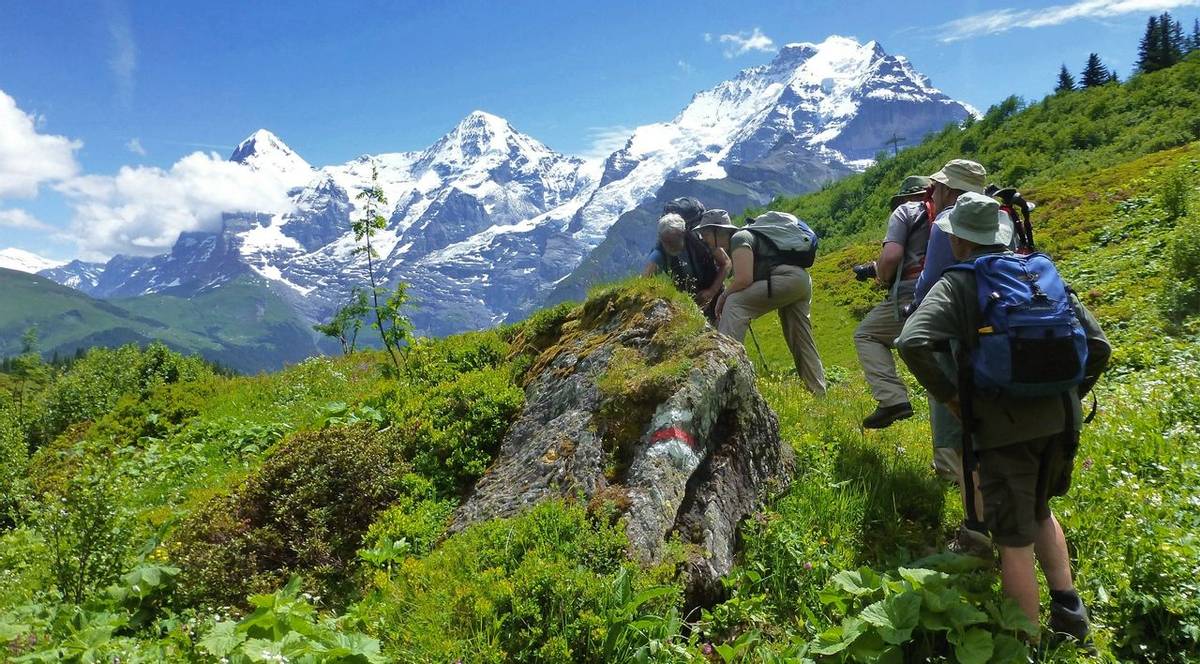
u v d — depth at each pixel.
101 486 7.51
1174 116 115.56
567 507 5.97
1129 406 9.41
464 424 8.22
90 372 27.23
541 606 4.88
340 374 17.58
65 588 7.19
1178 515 6.08
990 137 148.75
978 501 6.18
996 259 4.82
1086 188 61.75
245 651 4.55
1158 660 4.89
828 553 5.92
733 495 6.53
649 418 6.64
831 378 17.30
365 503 7.55
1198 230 19.44
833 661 4.70
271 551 7.21
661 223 9.97
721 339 7.38
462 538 5.92
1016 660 4.38
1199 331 16.12
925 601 4.68
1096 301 24.78
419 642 4.82
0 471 14.13
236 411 16.55
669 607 5.17
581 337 8.91
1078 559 5.69
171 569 6.82
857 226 150.12
